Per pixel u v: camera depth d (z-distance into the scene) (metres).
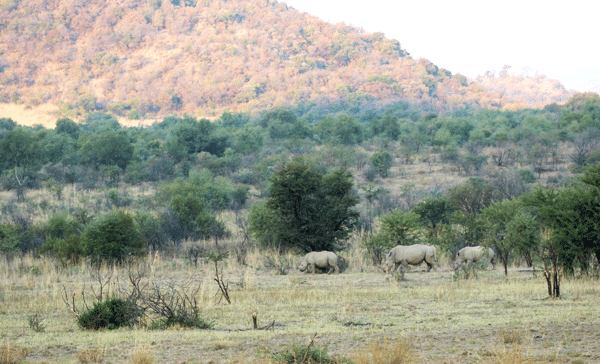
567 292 11.84
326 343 7.39
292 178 22.58
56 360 7.07
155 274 20.11
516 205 19.83
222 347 7.48
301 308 11.16
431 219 27.48
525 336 7.18
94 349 7.57
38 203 51.50
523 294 11.82
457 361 6.02
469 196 26.86
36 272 20.86
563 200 15.20
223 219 41.38
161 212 32.38
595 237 14.42
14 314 11.55
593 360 5.79
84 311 10.38
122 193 56.69
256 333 8.41
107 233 22.30
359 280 16.78
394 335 7.76
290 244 24.23
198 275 19.62
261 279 18.22
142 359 6.52
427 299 11.73
